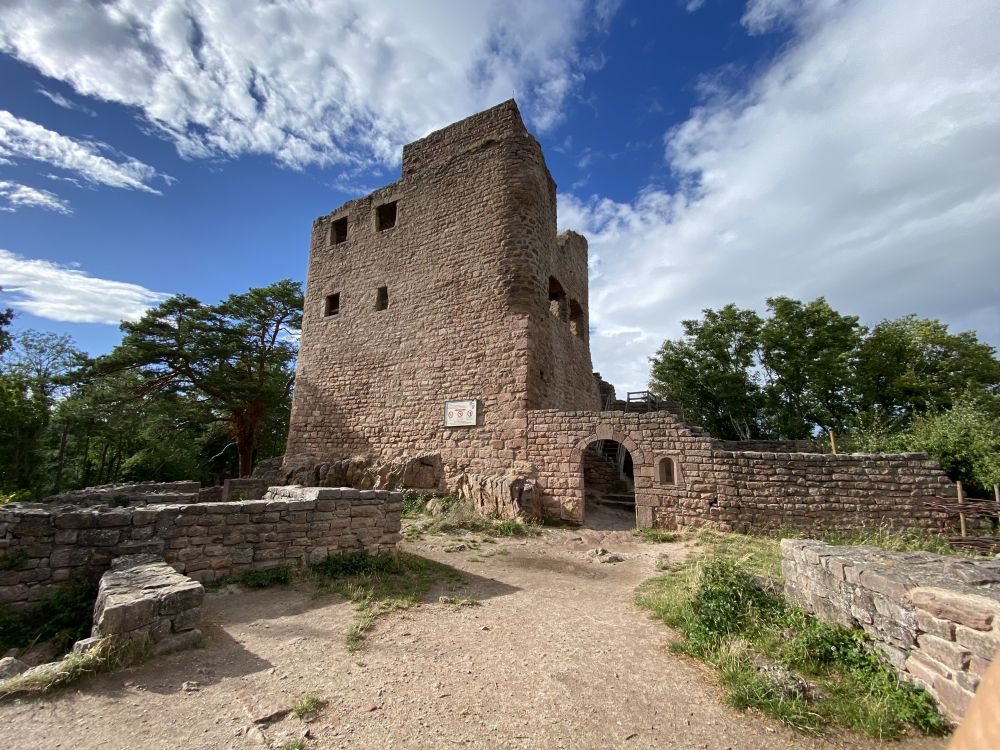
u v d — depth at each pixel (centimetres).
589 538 1017
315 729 329
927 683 349
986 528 881
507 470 1266
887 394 2297
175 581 466
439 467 1372
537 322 1404
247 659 425
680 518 1066
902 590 380
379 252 1684
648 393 2280
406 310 1572
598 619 539
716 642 449
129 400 2031
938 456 1059
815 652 415
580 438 1195
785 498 1008
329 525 713
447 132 1664
